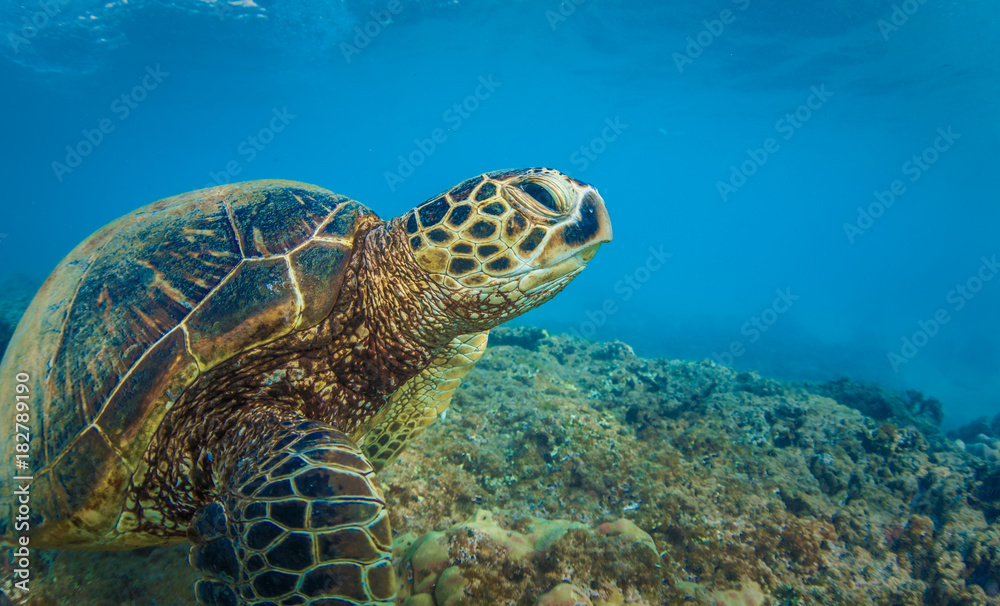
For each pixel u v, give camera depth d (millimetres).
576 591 2756
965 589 4152
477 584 2842
